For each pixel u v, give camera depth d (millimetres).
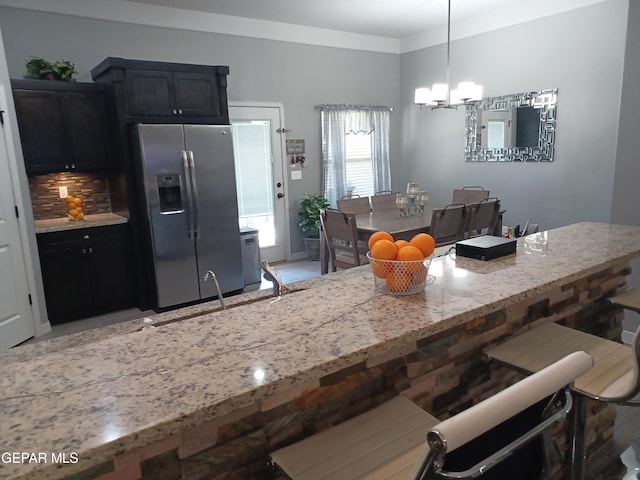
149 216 4082
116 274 4262
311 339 1131
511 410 795
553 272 1646
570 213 4965
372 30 6043
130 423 806
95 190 4602
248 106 5453
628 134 3152
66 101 4027
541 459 1023
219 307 1762
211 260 4480
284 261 6027
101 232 4129
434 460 738
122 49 4586
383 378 1310
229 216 4523
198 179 4270
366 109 6359
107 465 895
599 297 2146
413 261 1399
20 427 803
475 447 833
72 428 797
